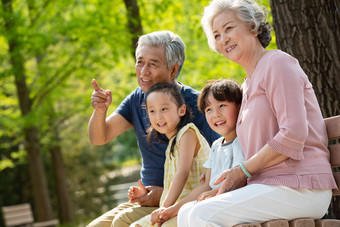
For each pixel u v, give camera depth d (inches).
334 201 125.6
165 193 110.0
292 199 82.4
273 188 82.6
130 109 128.0
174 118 109.0
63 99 480.1
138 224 103.0
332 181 84.5
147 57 117.5
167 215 96.0
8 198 592.7
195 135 107.7
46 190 448.1
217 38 96.1
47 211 444.1
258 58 93.0
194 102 119.5
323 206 84.8
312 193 83.0
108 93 118.3
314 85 128.3
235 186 86.7
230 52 93.7
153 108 109.4
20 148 560.1
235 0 93.3
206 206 83.0
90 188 653.3
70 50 404.2
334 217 126.0
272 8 133.6
